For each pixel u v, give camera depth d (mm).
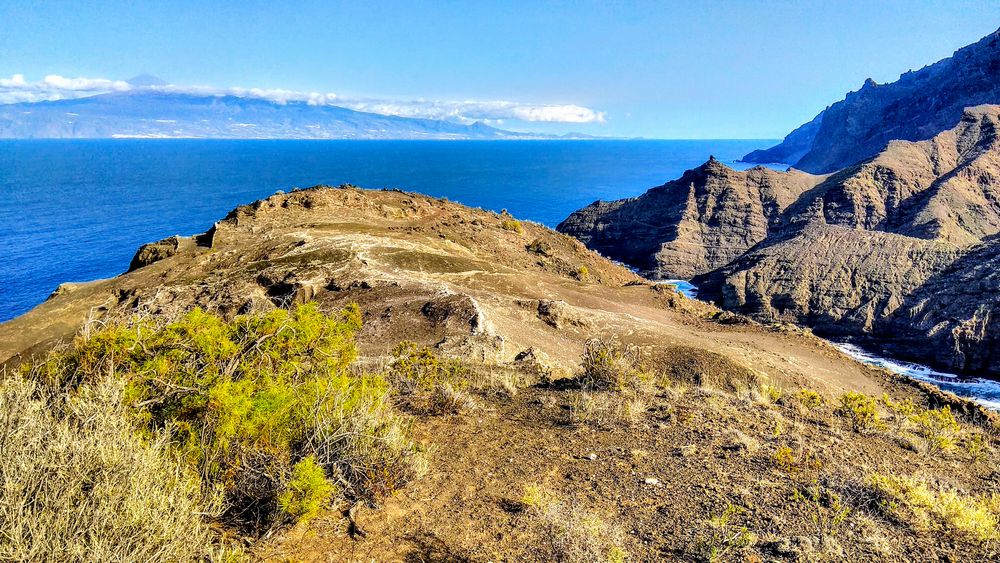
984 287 60094
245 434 5395
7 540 3221
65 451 3660
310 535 4988
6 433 3619
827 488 6270
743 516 5594
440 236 43500
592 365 11633
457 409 9008
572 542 4965
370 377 8320
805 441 8047
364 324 20688
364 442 6004
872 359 60531
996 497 6336
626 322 25797
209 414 5156
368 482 5734
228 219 44750
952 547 5090
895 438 8789
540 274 39375
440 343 17469
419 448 7086
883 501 5934
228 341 6059
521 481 6406
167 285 30594
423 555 4805
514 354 17719
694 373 19359
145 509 3633
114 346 5266
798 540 5102
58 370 5199
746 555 4863
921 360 58875
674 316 34312
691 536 5203
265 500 4938
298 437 5953
